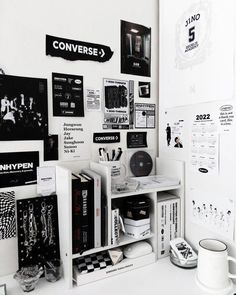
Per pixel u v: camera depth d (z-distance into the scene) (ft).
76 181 2.89
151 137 4.20
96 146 3.66
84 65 3.51
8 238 3.10
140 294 2.75
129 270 3.23
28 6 3.10
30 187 3.22
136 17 3.92
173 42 3.77
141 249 3.36
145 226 3.39
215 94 3.11
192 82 3.46
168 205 3.58
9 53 3.01
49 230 3.26
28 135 3.17
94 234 3.04
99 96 3.65
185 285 2.91
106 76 3.70
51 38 3.25
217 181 3.17
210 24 3.13
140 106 4.05
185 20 3.53
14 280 2.99
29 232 3.15
